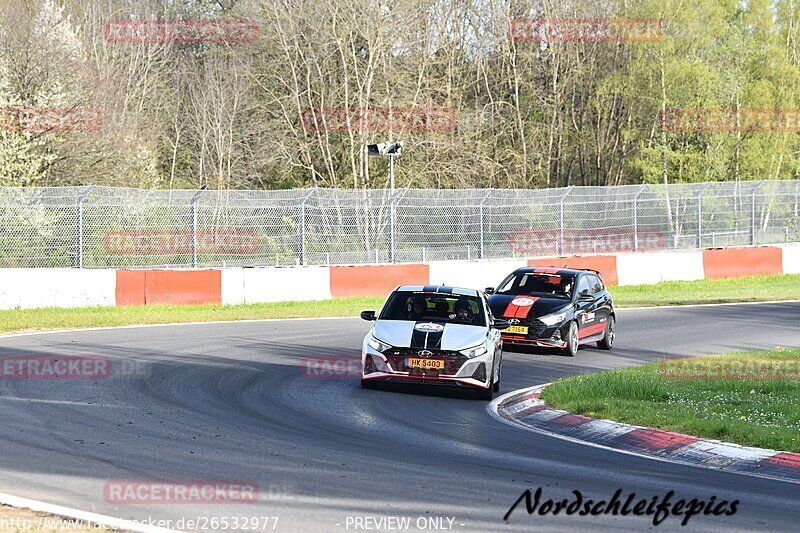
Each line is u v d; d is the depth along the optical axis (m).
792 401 18.02
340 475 11.90
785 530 10.14
